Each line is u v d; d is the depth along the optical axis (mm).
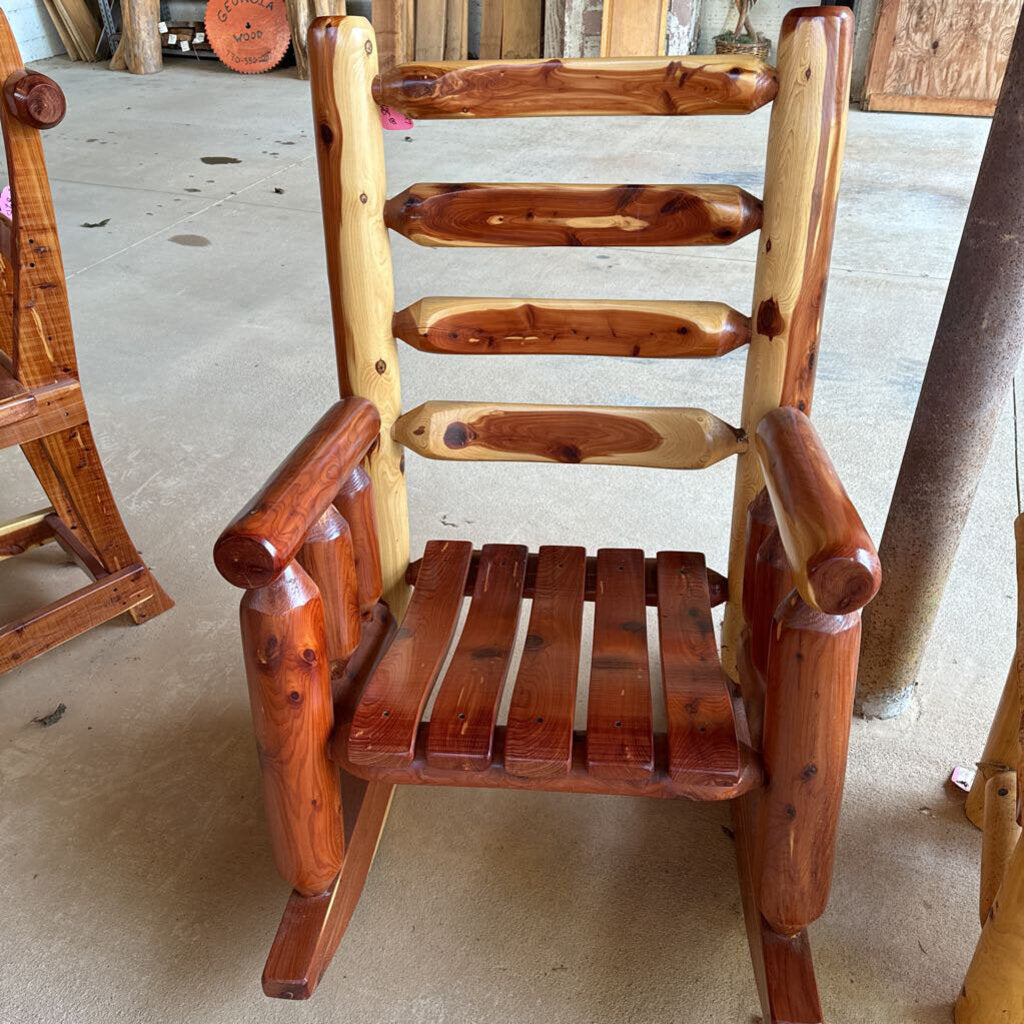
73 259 3238
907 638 1391
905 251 3172
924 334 2658
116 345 2674
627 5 5008
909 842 1303
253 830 1335
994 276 1100
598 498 2010
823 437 2188
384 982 1143
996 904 990
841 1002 1116
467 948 1179
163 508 2010
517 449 1203
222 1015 1110
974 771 1383
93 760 1449
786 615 847
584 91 1046
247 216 3588
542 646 1066
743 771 910
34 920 1221
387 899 1238
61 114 1252
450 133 4617
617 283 2943
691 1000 1118
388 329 1161
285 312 2848
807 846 929
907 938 1185
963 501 1265
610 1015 1104
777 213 1040
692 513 1965
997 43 4562
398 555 1277
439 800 1375
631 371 2494
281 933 1021
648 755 911
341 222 1095
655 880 1258
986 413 1198
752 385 1136
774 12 5348
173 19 6102
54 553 1904
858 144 4289
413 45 5375
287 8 5617
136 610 1698
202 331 2746
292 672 891
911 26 4641
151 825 1346
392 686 1006
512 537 1888
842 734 870
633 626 1102
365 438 1056
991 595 1729
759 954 1050
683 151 4277
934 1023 1096
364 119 1058
